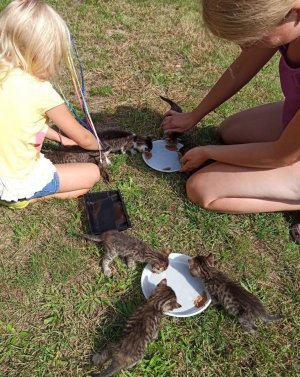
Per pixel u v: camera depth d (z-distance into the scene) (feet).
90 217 4.11
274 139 4.54
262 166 3.90
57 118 3.79
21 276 3.66
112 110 5.32
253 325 3.40
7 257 3.81
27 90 3.51
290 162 3.76
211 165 4.24
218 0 2.66
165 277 3.71
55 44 3.53
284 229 4.19
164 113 5.36
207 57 6.26
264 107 4.71
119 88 5.62
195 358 3.28
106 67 5.91
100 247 3.89
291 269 3.92
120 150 4.71
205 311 3.53
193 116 4.75
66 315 3.46
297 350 3.39
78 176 4.15
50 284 3.64
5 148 3.61
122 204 4.20
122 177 4.54
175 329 3.42
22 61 3.46
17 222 4.04
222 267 3.88
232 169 4.08
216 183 4.09
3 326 3.37
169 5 7.41
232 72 4.47
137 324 3.17
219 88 4.58
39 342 3.30
